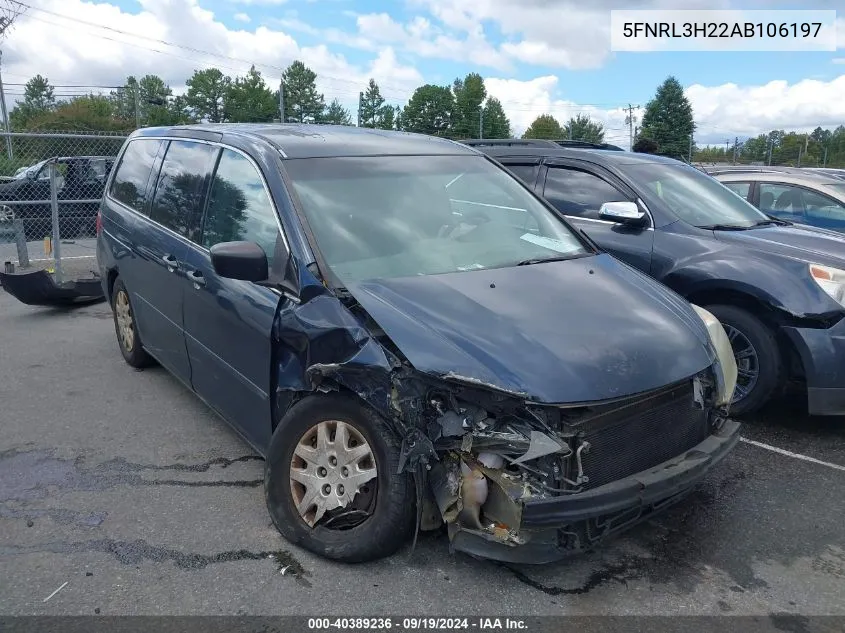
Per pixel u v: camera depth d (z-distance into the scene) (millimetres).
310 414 3379
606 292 3732
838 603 3139
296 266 3525
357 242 3729
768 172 9477
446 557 3361
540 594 3137
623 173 6195
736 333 5148
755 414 5441
